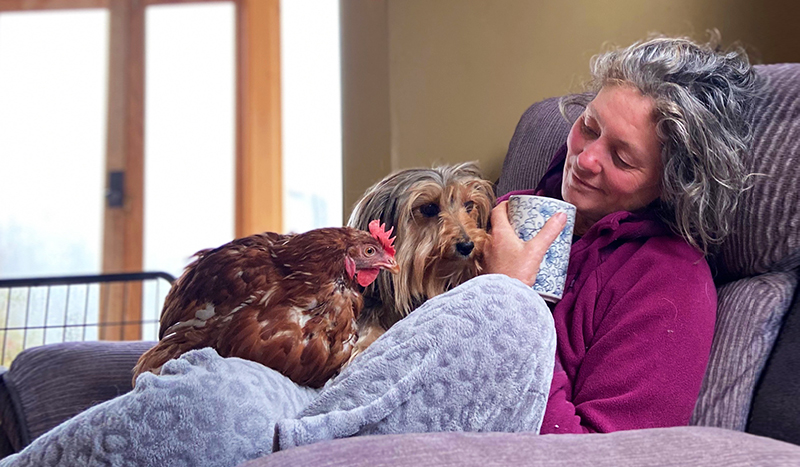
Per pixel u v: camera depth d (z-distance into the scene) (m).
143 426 0.61
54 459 0.61
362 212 1.21
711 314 0.99
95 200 4.47
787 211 1.00
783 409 0.92
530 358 0.67
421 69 1.96
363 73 2.03
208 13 4.51
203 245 4.46
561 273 1.04
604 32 1.92
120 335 4.11
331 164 4.23
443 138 1.95
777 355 0.98
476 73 1.95
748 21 1.88
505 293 0.71
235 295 0.87
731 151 1.00
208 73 4.51
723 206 1.01
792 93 1.04
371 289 1.14
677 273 1.01
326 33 4.31
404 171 1.22
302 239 0.92
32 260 4.44
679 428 0.65
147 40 4.51
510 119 1.94
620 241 1.11
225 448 0.63
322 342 0.87
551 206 1.05
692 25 1.89
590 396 0.92
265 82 4.41
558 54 1.94
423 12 1.96
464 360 0.65
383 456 0.52
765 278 1.05
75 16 4.49
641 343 0.94
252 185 4.40
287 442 0.60
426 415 0.64
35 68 4.50
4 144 4.46
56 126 4.48
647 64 1.04
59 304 2.70
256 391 0.68
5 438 1.25
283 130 4.41
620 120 1.04
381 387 0.65
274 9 4.40
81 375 1.24
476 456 0.53
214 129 4.50
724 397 0.99
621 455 0.56
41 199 4.46
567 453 0.56
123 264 4.44
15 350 2.69
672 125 1.00
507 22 1.95
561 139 1.42
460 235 1.07
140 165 4.46
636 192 1.08
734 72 1.07
